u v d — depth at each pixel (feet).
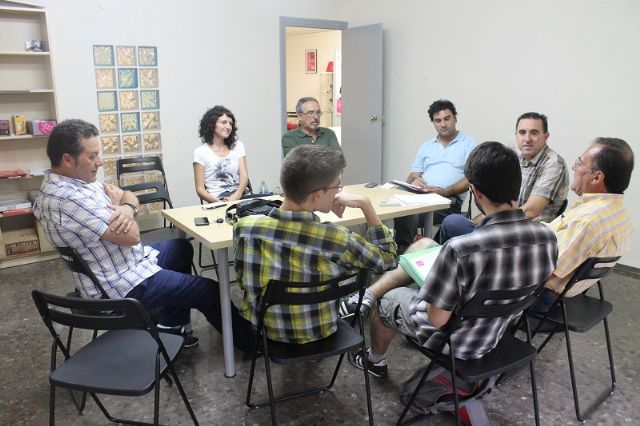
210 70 16.02
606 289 11.07
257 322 5.88
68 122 6.50
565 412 6.88
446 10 15.44
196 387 7.45
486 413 6.86
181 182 16.14
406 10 16.74
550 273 5.26
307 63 27.86
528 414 6.84
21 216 13.37
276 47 17.28
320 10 18.17
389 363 8.07
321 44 26.61
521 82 13.76
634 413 6.88
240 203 8.46
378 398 7.18
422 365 8.01
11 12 12.16
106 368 5.49
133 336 6.12
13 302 10.45
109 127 14.51
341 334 6.15
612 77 11.82
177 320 8.39
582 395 7.25
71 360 5.64
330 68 26.22
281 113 17.87
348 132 19.42
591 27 12.04
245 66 16.71
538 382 7.57
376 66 17.58
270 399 5.79
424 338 5.97
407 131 17.54
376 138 18.15
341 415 6.83
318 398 7.20
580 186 6.72
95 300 4.98
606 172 6.37
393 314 6.61
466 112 15.40
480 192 5.00
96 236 6.55
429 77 16.39
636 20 11.22
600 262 6.23
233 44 16.33
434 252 6.70
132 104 14.76
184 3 15.16
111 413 6.90
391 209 9.04
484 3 14.33
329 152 5.33
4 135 12.02
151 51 14.83
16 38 12.39
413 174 12.91
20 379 7.73
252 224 5.47
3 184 12.86
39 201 6.54
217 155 11.98
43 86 12.93
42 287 11.28
